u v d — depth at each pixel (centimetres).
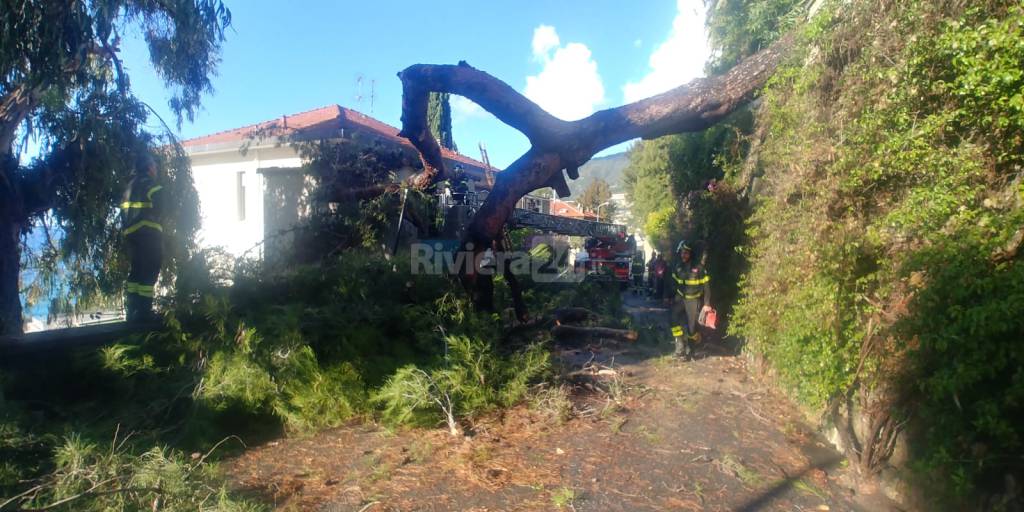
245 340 523
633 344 914
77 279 1028
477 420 544
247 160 1641
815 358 468
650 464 448
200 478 387
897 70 425
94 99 917
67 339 541
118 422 471
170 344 568
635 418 559
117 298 1051
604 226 2550
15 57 687
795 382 538
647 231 2283
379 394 541
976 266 300
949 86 383
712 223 955
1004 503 284
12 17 671
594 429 527
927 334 316
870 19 490
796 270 517
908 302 348
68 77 771
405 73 815
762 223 648
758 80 723
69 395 527
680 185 1247
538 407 567
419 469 436
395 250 1152
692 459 457
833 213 475
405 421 523
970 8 376
